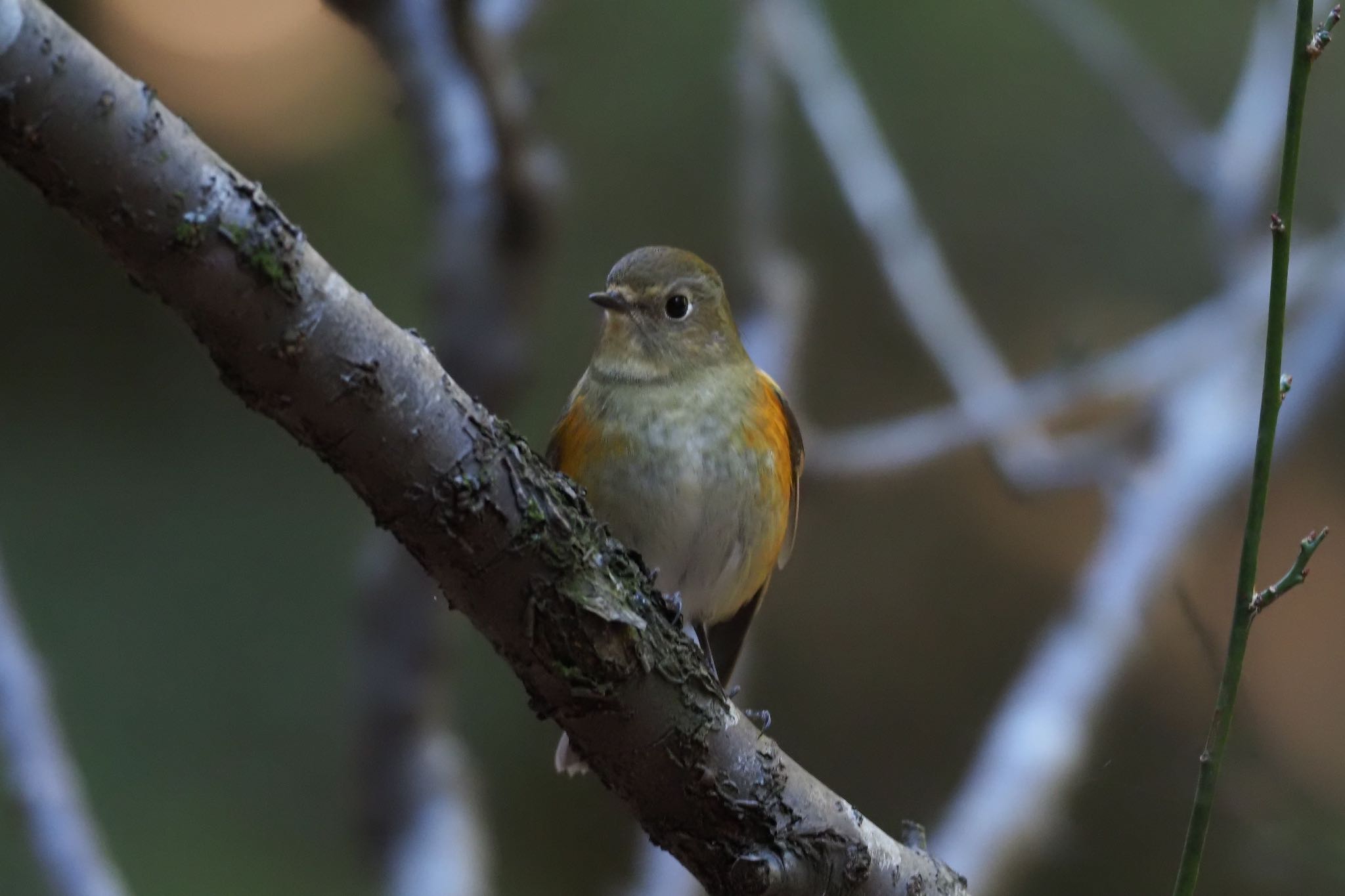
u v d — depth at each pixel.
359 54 10.97
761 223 10.17
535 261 7.62
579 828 10.78
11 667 6.43
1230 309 10.95
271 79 11.05
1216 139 11.49
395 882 7.80
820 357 12.12
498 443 4.25
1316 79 12.70
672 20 11.36
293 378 3.96
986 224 12.34
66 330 10.80
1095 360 10.71
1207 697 11.70
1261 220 11.35
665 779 4.73
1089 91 12.21
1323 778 11.34
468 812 8.15
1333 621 12.41
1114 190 12.30
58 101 3.52
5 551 10.41
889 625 12.35
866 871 5.00
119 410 10.84
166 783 10.16
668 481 7.71
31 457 10.63
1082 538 12.37
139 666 10.35
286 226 3.84
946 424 10.27
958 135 12.24
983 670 12.18
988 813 8.50
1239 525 12.84
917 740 12.05
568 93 11.30
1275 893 10.05
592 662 4.46
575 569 4.39
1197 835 4.29
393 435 4.09
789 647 12.26
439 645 8.05
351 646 10.20
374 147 11.02
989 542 12.45
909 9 12.06
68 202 3.64
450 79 7.31
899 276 10.58
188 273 3.76
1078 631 9.29
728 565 7.89
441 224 7.58
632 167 11.28
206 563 10.73
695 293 7.93
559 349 11.06
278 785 10.31
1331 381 10.85
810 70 10.74
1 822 8.57
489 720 10.84
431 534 4.23
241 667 10.59
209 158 3.76
